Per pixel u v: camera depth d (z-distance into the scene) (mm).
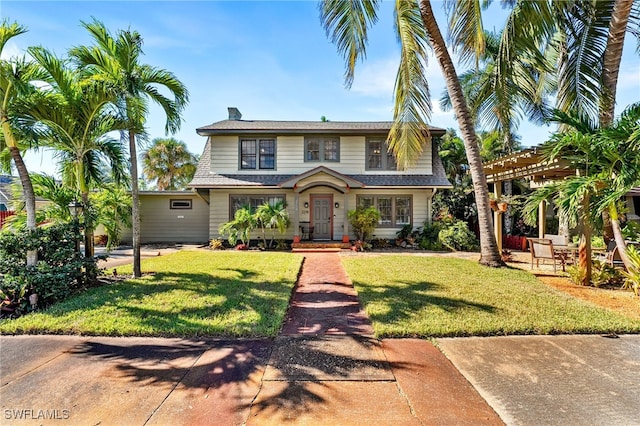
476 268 7926
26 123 5727
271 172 14508
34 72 5605
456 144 18578
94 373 2994
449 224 13516
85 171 7074
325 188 14484
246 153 14641
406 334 3867
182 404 2527
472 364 3168
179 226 16219
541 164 7297
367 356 3348
